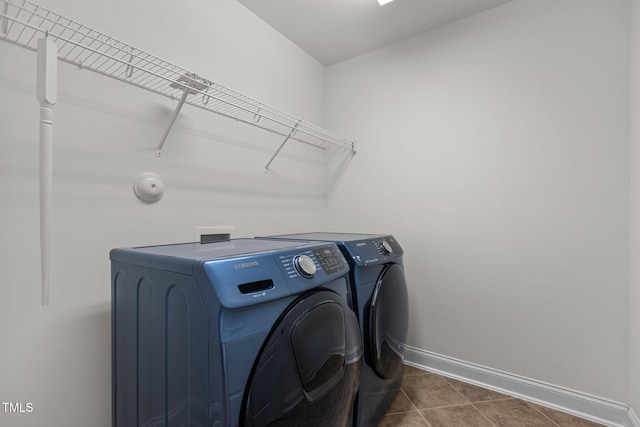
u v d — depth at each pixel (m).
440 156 2.05
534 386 1.70
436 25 2.05
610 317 1.51
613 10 1.51
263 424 0.76
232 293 0.73
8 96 0.98
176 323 0.82
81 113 1.15
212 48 1.66
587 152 1.57
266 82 2.02
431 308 2.07
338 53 2.40
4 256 0.97
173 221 1.46
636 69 1.39
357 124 2.44
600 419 1.51
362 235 1.94
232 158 1.77
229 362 0.71
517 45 1.77
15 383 0.99
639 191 1.35
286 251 0.98
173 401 0.83
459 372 1.95
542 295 1.69
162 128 1.42
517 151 1.77
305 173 2.38
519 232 1.76
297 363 0.85
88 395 1.15
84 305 1.14
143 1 1.35
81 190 1.15
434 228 2.07
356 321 1.20
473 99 1.92
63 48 1.10
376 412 1.40
